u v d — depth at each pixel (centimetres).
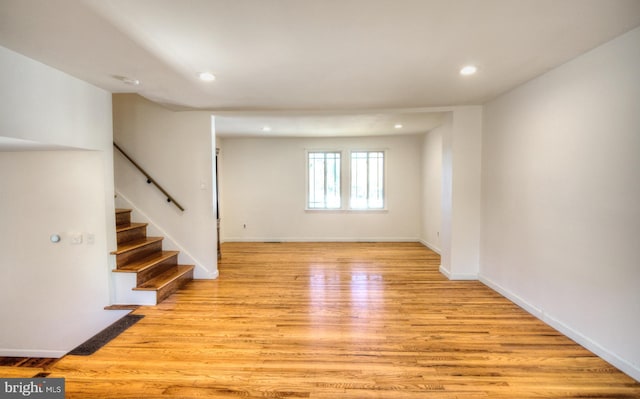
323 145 668
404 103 367
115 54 222
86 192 306
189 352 233
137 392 188
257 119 459
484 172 379
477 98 350
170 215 411
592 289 226
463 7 165
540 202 279
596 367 210
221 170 664
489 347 238
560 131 254
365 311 307
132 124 406
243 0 155
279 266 478
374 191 675
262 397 184
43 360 314
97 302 315
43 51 218
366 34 195
